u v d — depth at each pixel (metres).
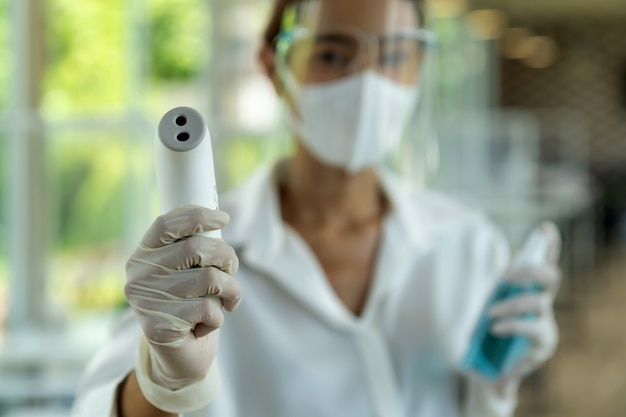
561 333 4.61
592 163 10.24
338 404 0.93
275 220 0.96
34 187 2.37
